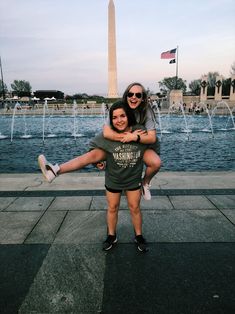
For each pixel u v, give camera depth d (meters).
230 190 5.68
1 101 71.31
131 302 2.59
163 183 6.17
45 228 4.07
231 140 17.78
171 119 37.41
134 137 3.03
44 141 18.06
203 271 3.04
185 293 2.70
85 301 2.61
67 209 4.77
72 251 3.46
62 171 3.29
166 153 13.73
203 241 3.66
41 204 5.00
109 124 3.18
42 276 2.97
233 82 59.06
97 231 3.98
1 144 16.86
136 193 3.37
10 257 3.33
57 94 94.81
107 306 2.55
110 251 3.45
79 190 5.80
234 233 3.86
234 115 44.00
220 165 11.37
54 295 2.69
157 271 3.04
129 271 3.05
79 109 60.91
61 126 29.22
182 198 5.20
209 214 4.48
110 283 2.85
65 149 15.20
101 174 7.19
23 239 3.76
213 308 2.51
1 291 2.75
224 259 3.25
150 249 3.48
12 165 11.60
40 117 44.75
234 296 2.66
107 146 3.15
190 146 15.61
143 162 3.42
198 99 62.72
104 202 5.07
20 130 25.02
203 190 5.69
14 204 5.01
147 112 3.35
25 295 2.69
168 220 4.28
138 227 3.55
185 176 6.79
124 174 3.23
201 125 28.86
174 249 3.47
